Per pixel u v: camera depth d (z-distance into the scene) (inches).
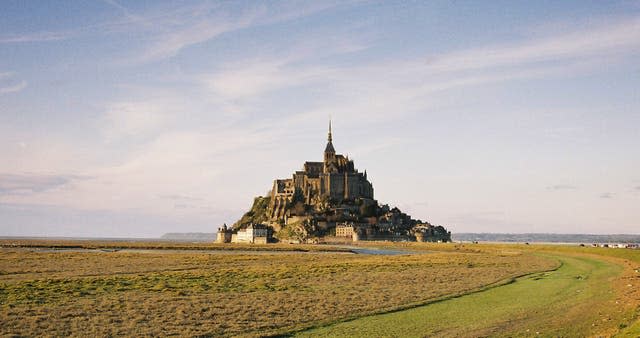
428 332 1904.5
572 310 2298.2
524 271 4254.4
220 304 2440.9
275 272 4023.1
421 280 3518.7
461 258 6279.5
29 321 2007.9
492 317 2171.5
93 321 2036.2
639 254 5290.4
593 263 5083.7
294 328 1974.7
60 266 4677.7
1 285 2950.3
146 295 2689.5
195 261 5639.8
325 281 3420.3
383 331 1925.4
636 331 1695.4
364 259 6264.8
